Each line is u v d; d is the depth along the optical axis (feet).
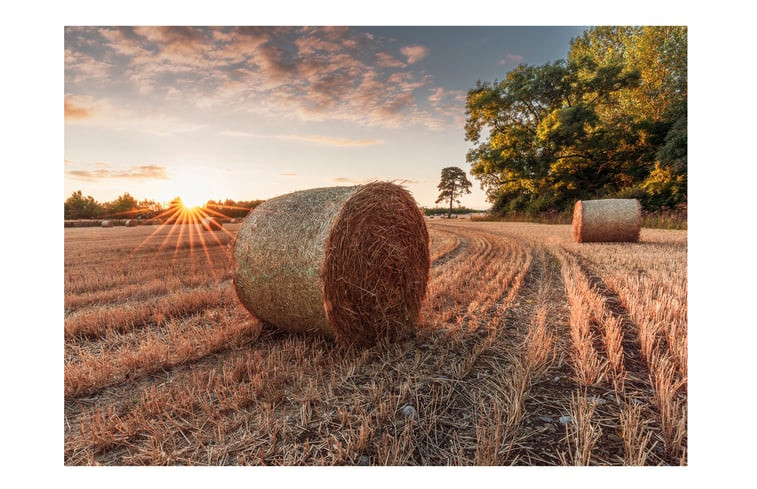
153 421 9.66
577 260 29.91
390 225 15.39
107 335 15.80
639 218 39.65
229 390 10.98
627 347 12.96
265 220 15.46
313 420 9.59
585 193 86.99
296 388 11.13
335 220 13.48
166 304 19.95
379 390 10.60
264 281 14.94
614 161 83.56
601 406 9.69
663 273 22.33
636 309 15.39
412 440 8.70
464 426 9.19
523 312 17.43
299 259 13.84
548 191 93.81
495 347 13.47
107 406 10.77
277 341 15.16
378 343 14.20
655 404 9.61
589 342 12.82
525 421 9.25
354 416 9.59
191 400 10.51
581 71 91.25
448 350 13.35
